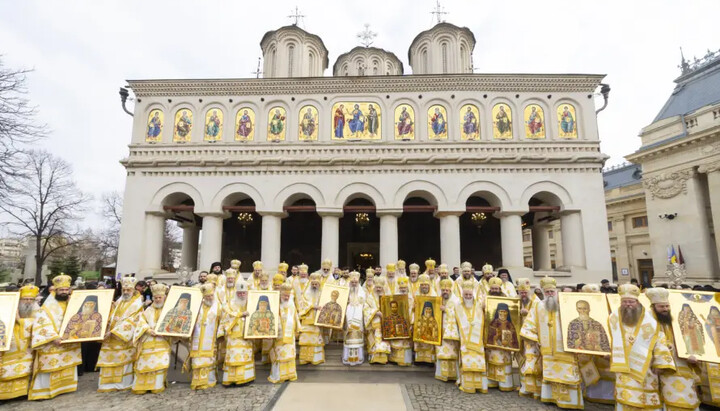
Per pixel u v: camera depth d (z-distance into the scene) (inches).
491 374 315.9
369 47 1279.5
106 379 311.4
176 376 368.2
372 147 776.3
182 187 771.4
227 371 320.8
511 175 755.4
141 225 757.3
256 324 324.8
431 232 944.9
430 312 347.9
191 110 811.4
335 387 319.6
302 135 796.0
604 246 725.3
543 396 279.9
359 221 940.6
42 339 289.3
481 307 317.7
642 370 225.8
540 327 281.4
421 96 800.9
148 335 309.9
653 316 232.1
